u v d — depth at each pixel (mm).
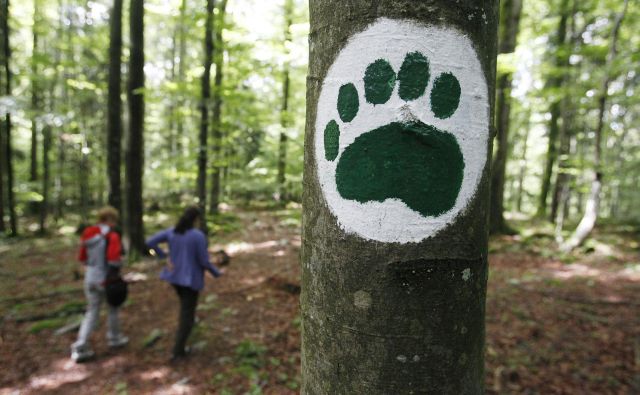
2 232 10109
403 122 816
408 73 822
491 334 4016
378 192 833
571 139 12328
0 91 10000
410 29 817
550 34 11664
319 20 925
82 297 5492
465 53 847
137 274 6270
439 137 830
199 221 3729
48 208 14648
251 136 8039
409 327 821
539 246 8461
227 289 5344
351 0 852
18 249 8703
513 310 4621
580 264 7020
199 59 9188
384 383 831
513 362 3461
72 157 12680
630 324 4211
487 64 896
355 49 852
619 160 12930
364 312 842
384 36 824
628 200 13562
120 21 7414
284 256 7184
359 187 853
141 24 6988
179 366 3535
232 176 10867
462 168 857
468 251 866
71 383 3334
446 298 840
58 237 10336
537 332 4004
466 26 843
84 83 9555
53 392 3217
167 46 16953
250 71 7098
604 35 10133
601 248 8047
